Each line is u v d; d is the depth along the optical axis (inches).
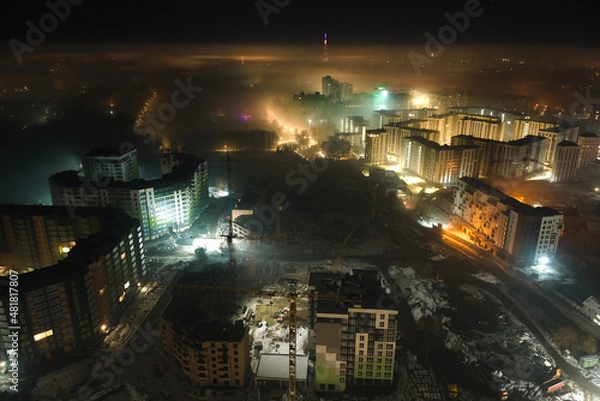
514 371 7130.9
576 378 7027.6
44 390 6692.9
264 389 6737.2
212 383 6830.7
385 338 6461.6
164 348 7529.5
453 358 7411.4
